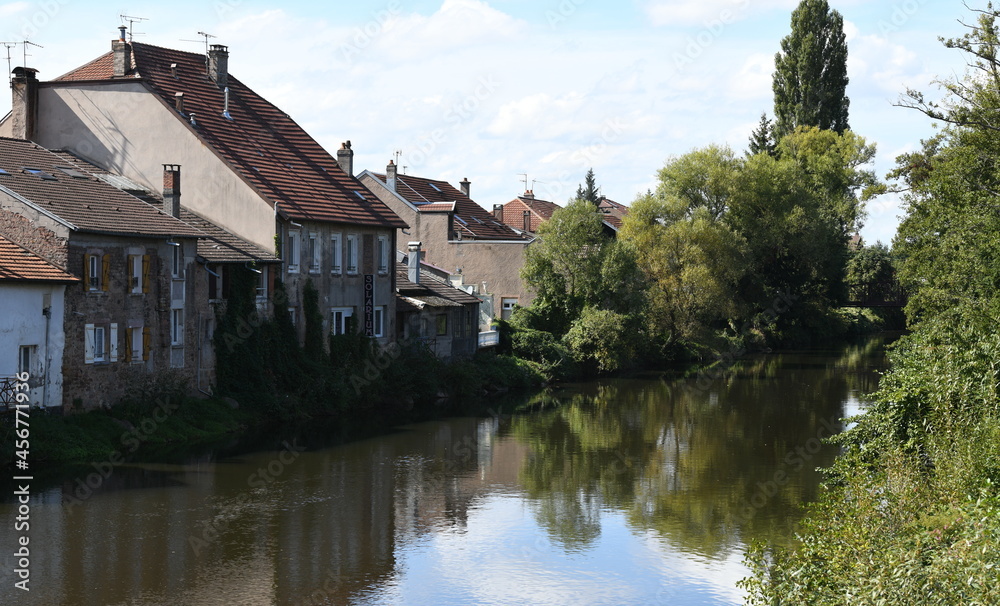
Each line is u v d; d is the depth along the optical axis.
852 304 85.25
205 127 45.03
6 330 29.44
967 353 23.27
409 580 21.28
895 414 22.80
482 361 53.81
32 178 34.53
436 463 33.12
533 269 62.72
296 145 50.91
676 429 40.41
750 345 77.00
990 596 12.21
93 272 33.16
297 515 26.06
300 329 44.06
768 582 15.96
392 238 51.22
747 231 73.44
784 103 86.12
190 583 20.50
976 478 18.33
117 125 44.09
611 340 59.28
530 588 21.00
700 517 26.66
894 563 13.52
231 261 39.00
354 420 41.69
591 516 26.66
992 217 31.50
